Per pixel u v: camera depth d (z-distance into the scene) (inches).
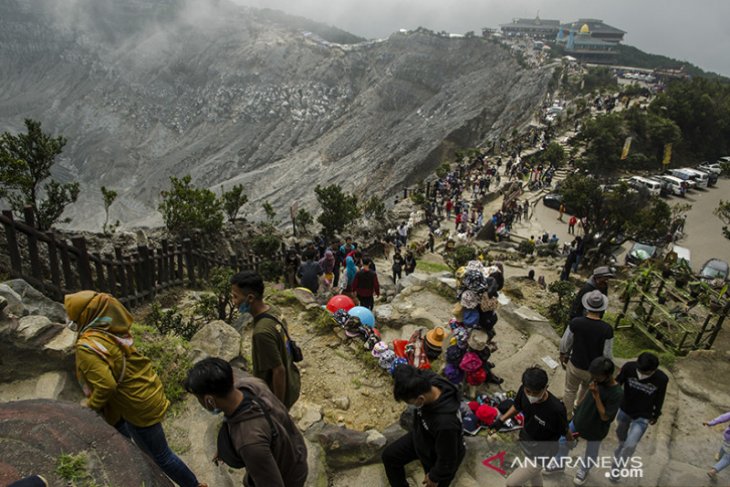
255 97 7332.7
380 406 267.3
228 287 362.0
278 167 5762.8
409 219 1306.6
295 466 131.5
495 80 4985.2
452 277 466.0
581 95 3634.4
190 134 7598.4
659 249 1266.0
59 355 207.2
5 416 121.5
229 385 117.7
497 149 2213.3
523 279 601.3
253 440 116.6
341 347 312.8
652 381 206.7
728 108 2736.2
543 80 4205.2
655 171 2175.2
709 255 1416.1
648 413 208.7
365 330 319.0
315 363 297.1
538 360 326.3
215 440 203.0
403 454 179.6
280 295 354.9
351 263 468.4
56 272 337.4
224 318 374.0
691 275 711.7
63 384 204.2
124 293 402.9
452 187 1590.8
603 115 2223.2
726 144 2773.1
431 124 5000.0
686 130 2635.3
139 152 7411.4
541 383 178.2
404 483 184.9
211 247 656.4
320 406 252.8
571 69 4409.5
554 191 1643.7
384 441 223.1
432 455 161.5
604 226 1042.7
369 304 418.9
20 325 207.2
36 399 131.1
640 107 2677.2
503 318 378.9
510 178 1780.3
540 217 1518.2
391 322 380.2
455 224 1326.3
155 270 463.5
